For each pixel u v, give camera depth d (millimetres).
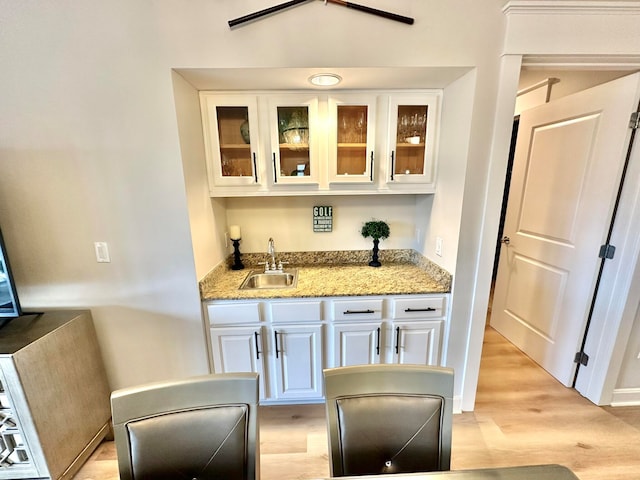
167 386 850
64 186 1442
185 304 1627
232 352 1728
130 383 1736
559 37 1341
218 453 841
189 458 830
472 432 1662
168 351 1695
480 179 1504
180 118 1422
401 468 872
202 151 1677
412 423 887
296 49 1334
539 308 2221
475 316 1682
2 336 1328
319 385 1817
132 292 1603
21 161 1403
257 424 868
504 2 1317
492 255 1587
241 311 1671
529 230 2291
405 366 927
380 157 1778
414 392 907
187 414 844
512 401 1888
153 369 1723
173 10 1287
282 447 1590
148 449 812
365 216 2232
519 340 2445
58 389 1387
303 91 1669
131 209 1489
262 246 2240
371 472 871
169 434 826
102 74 1333
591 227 1782
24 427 1266
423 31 1339
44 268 1536
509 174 3498
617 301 1699
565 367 2010
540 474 741
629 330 1717
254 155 1724
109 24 1287
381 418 886
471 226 1564
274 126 1695
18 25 1265
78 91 1344
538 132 2168
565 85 2074
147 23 1294
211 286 1771
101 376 1666
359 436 878
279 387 1813
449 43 1353
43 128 1372
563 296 2006
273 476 1437
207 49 1320
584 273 1843
